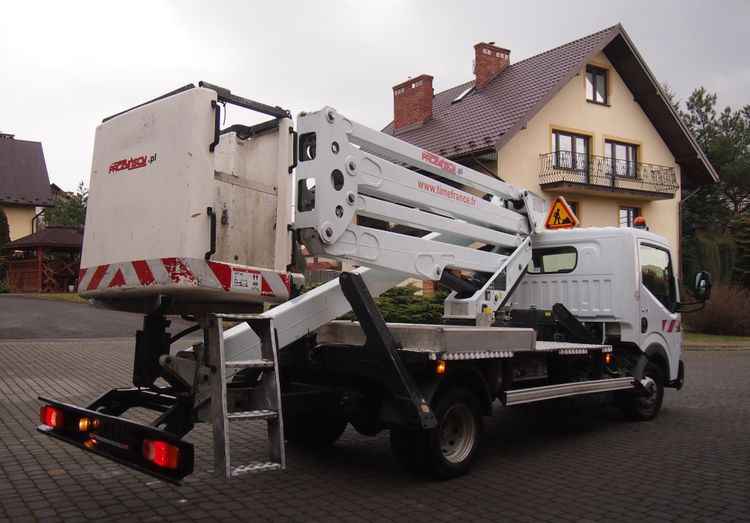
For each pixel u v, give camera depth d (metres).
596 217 25.12
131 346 15.19
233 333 4.81
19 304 24.06
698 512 4.91
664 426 8.12
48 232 31.78
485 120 22.94
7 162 42.06
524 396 6.24
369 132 5.56
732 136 42.19
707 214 39.66
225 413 4.06
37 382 10.16
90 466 5.81
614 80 25.77
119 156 4.65
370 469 5.98
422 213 6.17
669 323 8.73
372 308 5.38
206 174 4.20
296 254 5.10
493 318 7.20
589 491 5.39
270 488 5.36
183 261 4.07
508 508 4.94
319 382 5.90
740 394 10.77
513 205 8.02
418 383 5.42
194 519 4.58
